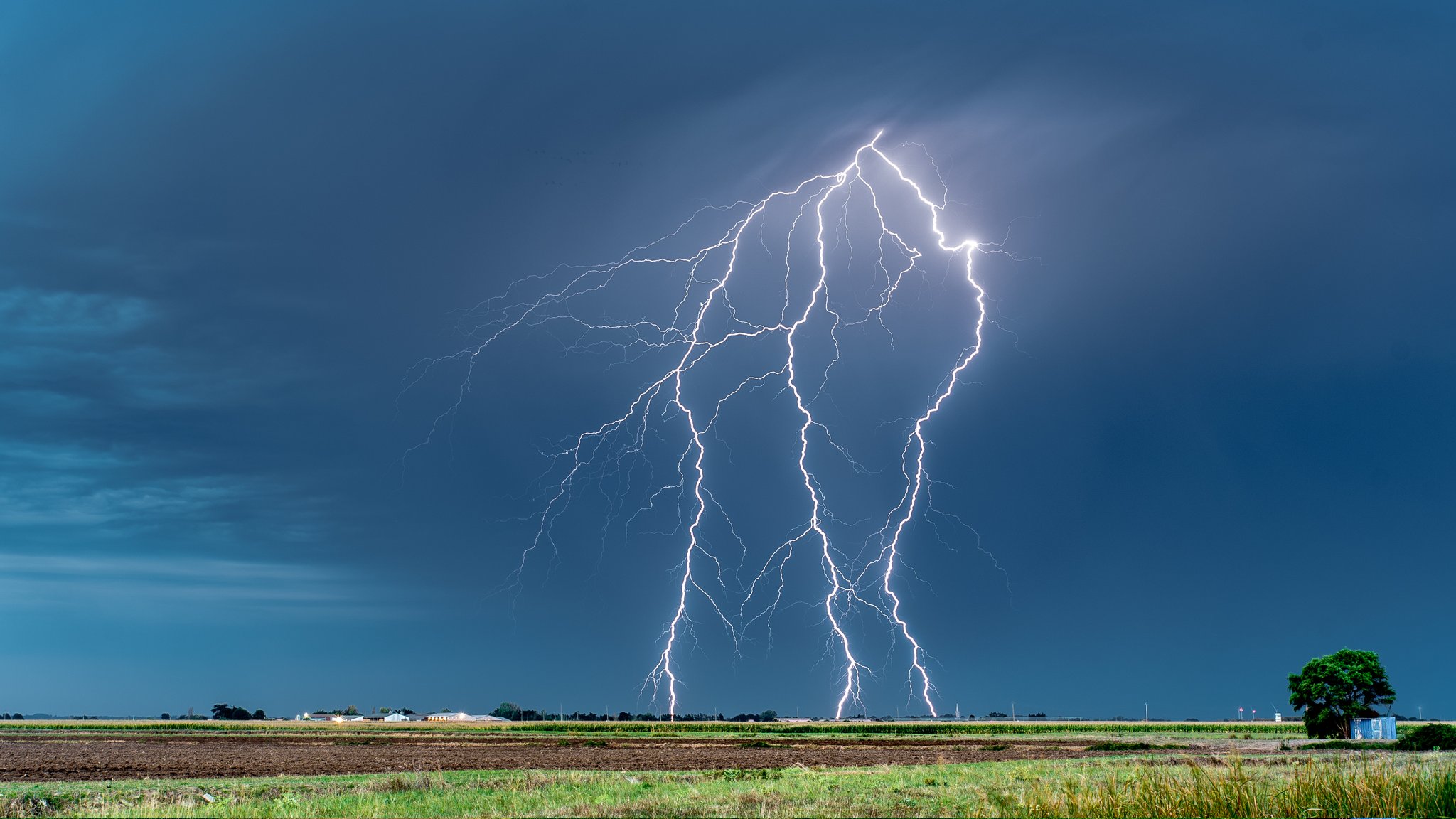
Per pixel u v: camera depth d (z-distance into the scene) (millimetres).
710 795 19875
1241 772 13781
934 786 22359
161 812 17641
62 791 23141
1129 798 13750
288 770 32750
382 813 17250
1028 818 13945
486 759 39844
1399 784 13133
